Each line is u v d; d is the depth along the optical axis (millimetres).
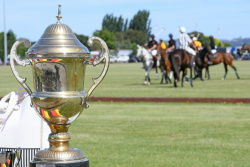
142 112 15461
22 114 4496
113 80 36594
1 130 4438
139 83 32781
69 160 3398
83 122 13094
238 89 26125
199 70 35719
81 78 3486
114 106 17438
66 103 3410
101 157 8633
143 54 31859
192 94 22781
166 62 28844
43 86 3428
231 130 11742
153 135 11070
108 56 3506
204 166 7988
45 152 3449
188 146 9711
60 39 3375
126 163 8156
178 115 14711
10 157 3588
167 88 27469
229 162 8258
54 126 3551
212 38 38312
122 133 11328
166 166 7969
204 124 12773
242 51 58750
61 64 3375
